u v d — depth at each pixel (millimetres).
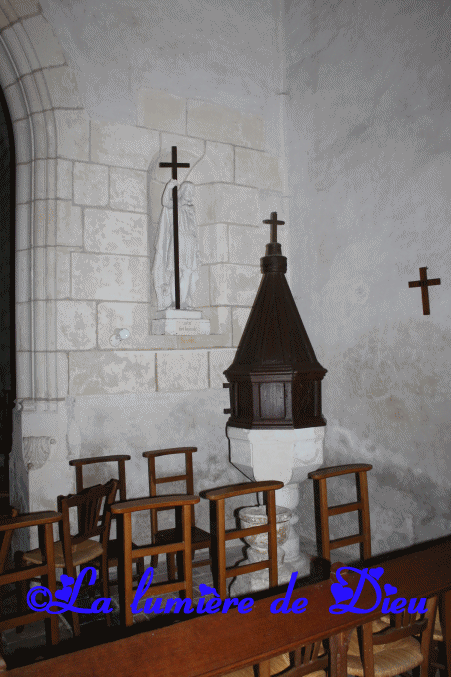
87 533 2580
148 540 3600
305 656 1524
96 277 3496
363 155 3549
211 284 4113
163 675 1194
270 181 4289
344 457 3689
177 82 3900
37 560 2521
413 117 3184
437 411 3025
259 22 4281
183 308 3975
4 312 6648
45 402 3316
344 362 3691
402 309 3248
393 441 3307
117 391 3527
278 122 4320
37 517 2094
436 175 3039
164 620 2611
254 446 3154
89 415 3416
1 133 6527
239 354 3391
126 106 3670
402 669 1692
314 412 3248
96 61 3559
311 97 4023
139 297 3648
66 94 3428
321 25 3906
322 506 2445
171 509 3730
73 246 3424
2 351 6664
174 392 3746
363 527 2555
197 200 4191
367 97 3514
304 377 3168
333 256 3803
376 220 3441
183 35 3939
